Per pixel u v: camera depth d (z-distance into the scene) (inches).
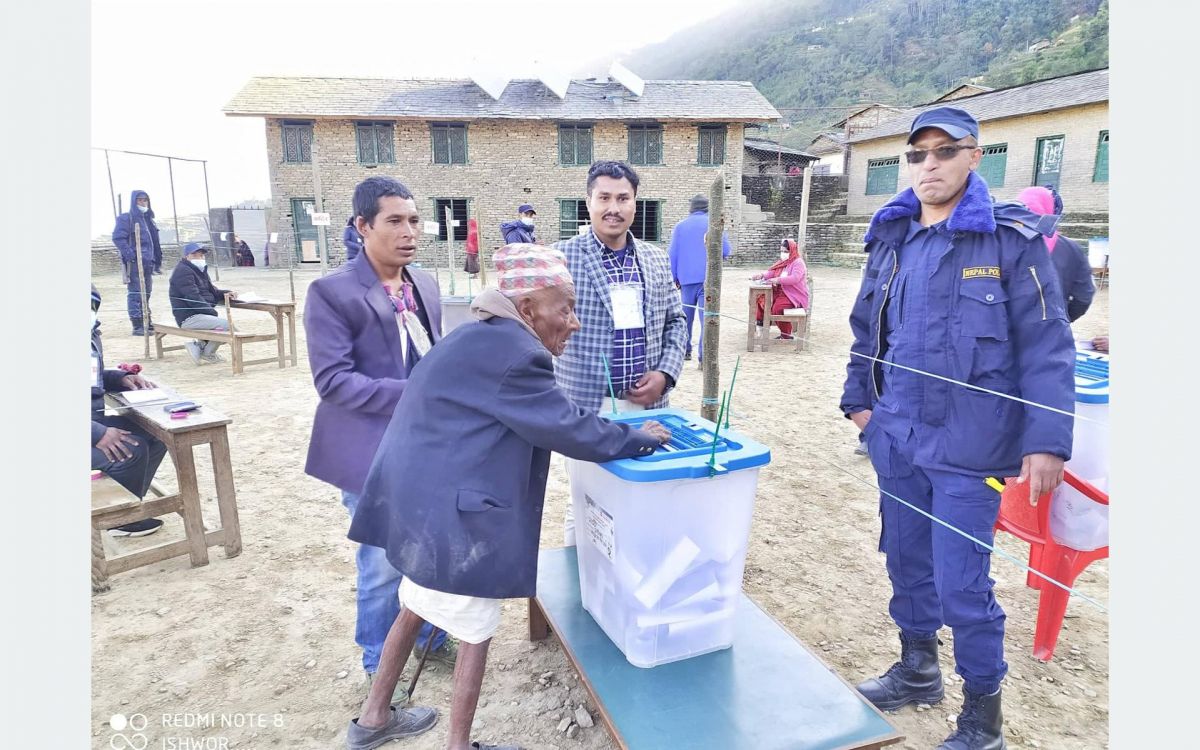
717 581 84.2
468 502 73.6
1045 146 768.3
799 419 239.1
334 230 897.5
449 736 82.4
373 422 94.1
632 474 74.7
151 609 123.2
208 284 324.8
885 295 89.8
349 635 116.1
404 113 865.5
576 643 88.2
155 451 147.3
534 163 902.4
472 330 76.0
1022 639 112.6
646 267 109.2
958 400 80.0
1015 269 77.3
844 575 136.3
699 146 908.0
